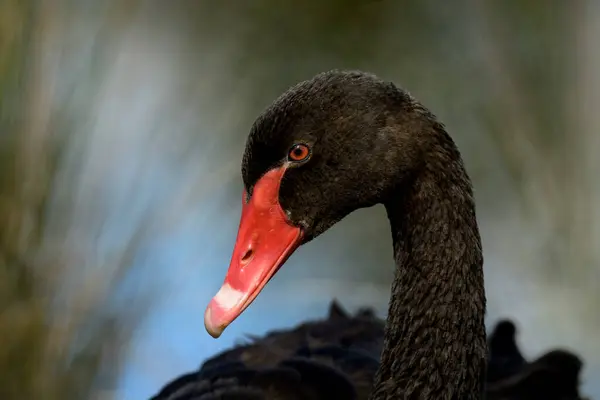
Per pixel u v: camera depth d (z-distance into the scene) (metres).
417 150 3.97
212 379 4.05
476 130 5.36
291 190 3.97
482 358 3.99
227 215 4.57
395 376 3.99
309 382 4.04
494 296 4.38
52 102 4.17
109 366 4.18
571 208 4.72
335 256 4.61
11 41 4.15
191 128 4.73
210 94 5.23
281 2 6.25
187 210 4.35
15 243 4.14
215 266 4.36
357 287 4.38
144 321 4.23
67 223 4.17
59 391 4.14
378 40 6.20
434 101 5.59
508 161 5.04
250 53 5.96
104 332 4.17
